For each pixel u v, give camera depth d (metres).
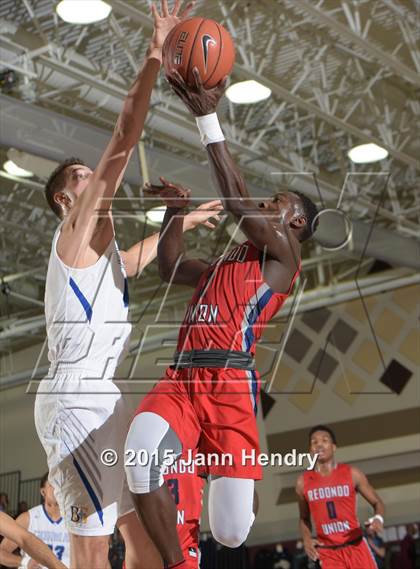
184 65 2.31
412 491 12.61
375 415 13.19
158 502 2.12
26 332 15.62
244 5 7.67
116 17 7.77
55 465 2.35
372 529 6.49
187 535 2.65
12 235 12.80
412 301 13.20
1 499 11.98
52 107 8.92
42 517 4.88
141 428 2.16
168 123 8.99
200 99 2.35
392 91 9.42
